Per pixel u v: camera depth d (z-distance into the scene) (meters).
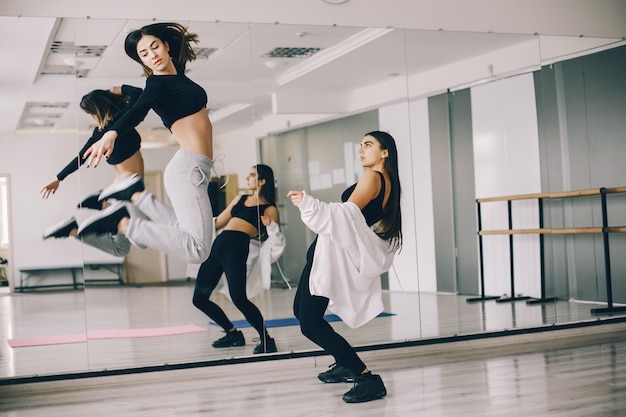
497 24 5.70
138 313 4.61
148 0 4.68
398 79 5.38
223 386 4.32
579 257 6.04
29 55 4.57
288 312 4.92
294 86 5.04
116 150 4.61
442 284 5.49
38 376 4.46
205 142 4.77
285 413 3.57
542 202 5.92
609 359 4.63
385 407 3.60
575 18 5.99
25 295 4.69
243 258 4.84
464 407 3.52
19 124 4.66
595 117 6.10
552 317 5.87
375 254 3.98
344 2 5.21
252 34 4.95
